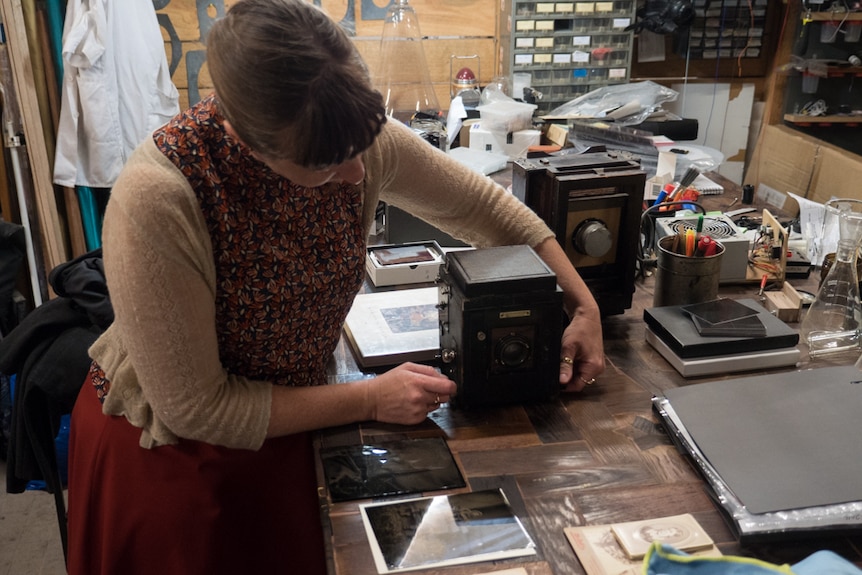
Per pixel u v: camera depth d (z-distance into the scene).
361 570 0.91
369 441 1.14
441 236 1.88
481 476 1.07
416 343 1.37
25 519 2.42
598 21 2.77
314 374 1.26
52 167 2.93
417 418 1.16
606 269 1.50
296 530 1.25
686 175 2.04
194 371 1.02
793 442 1.07
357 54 0.85
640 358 1.37
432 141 2.42
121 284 0.96
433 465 1.09
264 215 1.06
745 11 3.12
